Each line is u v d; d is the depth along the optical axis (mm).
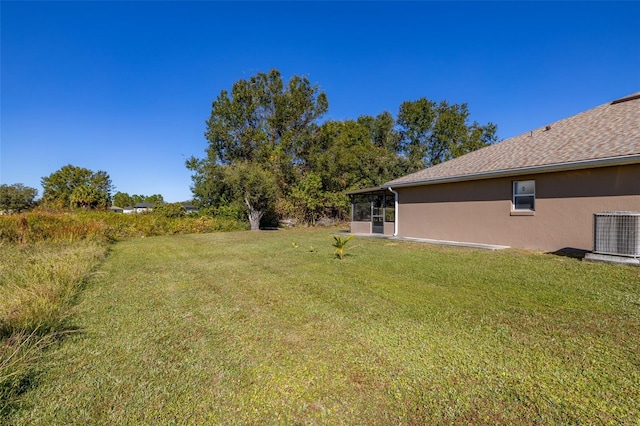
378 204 16031
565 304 4230
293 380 2539
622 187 7355
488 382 2453
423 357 2863
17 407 2201
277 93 27062
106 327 3689
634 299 4320
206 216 20453
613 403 2158
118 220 16312
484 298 4582
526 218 9234
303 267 7059
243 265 7496
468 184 10844
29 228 11188
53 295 4590
